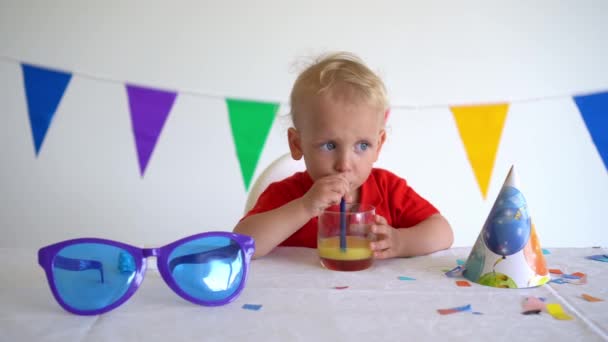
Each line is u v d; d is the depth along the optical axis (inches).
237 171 86.0
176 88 83.4
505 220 27.9
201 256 25.1
